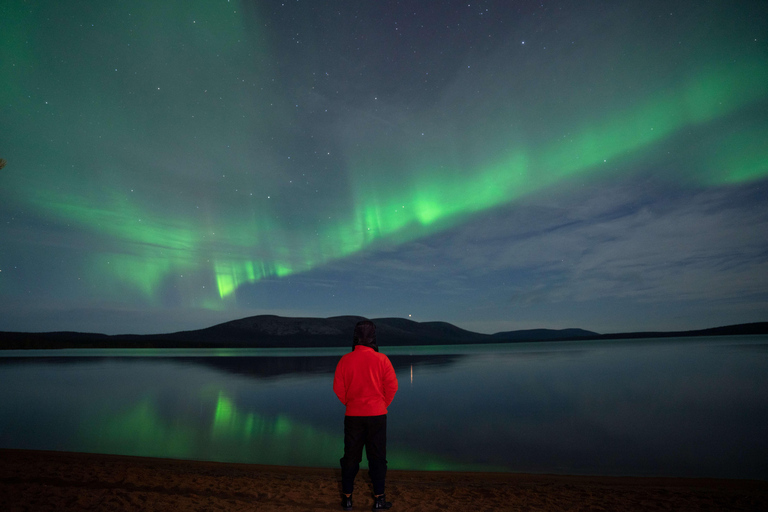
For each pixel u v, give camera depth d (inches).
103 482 179.3
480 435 387.5
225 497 160.7
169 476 196.7
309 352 3132.4
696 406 517.0
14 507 133.0
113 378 970.1
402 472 237.5
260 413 500.7
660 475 266.1
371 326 146.9
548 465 290.0
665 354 1679.4
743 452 319.6
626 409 508.1
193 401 603.2
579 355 1872.5
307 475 224.4
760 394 596.1
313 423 439.5
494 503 159.0
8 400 615.8
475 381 866.1
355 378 139.8
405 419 467.8
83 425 428.1
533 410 517.7
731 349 1879.9
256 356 2332.7
